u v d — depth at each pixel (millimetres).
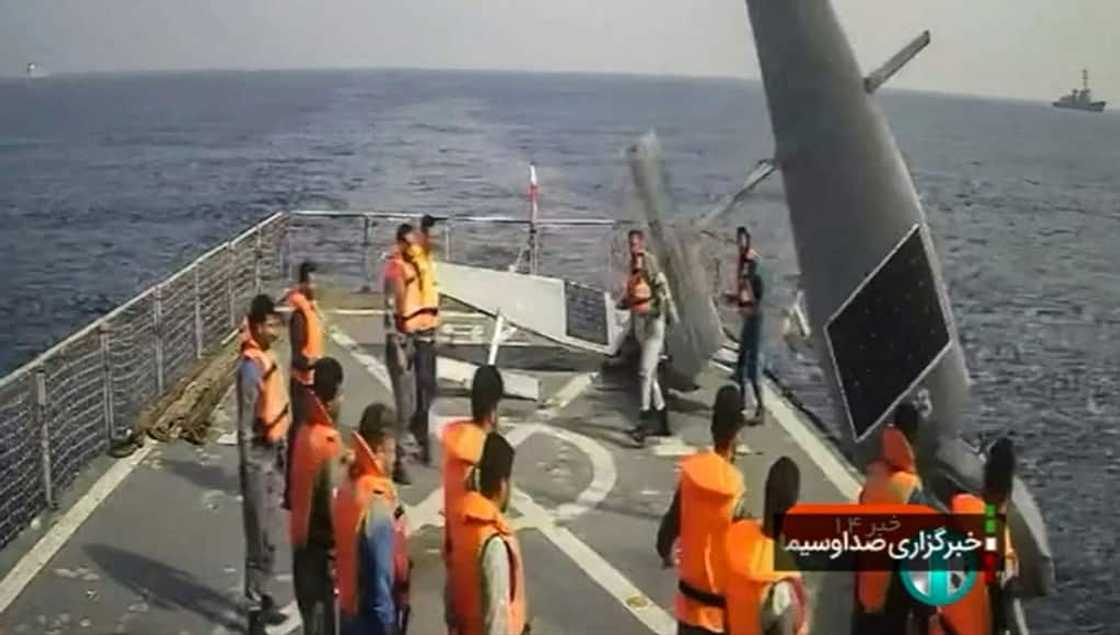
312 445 7141
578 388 14305
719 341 13094
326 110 184375
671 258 12727
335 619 7262
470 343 16156
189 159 95625
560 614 8539
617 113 175750
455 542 6230
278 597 8773
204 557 9477
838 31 8594
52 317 38219
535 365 15266
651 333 12195
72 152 103250
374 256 28234
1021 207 53906
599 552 9633
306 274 9961
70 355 13250
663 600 8805
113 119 159250
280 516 9484
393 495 6539
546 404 13656
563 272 30438
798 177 8820
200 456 11758
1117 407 24375
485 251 36000
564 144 110625
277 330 9766
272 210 64125
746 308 12594
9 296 41125
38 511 10352
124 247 52625
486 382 6719
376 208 62781
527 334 16500
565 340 14469
